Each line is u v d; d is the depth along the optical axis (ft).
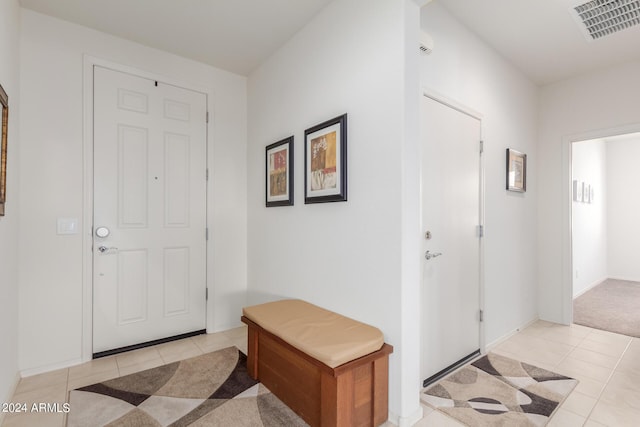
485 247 8.80
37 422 5.54
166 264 9.20
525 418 5.74
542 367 7.76
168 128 9.24
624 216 18.33
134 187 8.66
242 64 9.99
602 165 18.20
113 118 8.34
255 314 6.82
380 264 5.93
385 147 5.83
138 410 5.89
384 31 5.87
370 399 5.39
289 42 8.62
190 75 9.65
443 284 7.45
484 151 8.79
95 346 8.07
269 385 6.61
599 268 17.71
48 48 7.45
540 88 11.67
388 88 5.78
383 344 5.62
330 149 6.98
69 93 7.71
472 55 8.41
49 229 7.41
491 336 9.02
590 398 6.41
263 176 9.86
